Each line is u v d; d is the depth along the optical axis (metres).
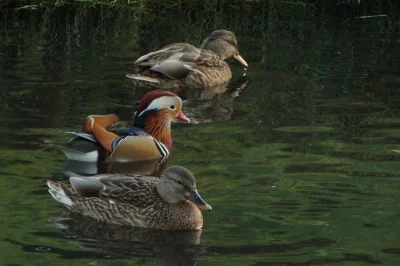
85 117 16.94
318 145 15.69
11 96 17.89
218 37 21.31
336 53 21.89
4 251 11.34
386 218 12.54
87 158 14.95
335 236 11.94
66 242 11.75
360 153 15.27
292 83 19.73
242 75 20.56
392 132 16.48
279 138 16.08
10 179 13.74
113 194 12.90
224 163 14.77
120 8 24.69
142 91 19.00
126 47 21.67
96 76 19.56
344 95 18.88
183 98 18.94
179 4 25.33
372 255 11.37
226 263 11.16
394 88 19.36
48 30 22.58
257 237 11.94
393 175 14.21
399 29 24.06
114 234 12.20
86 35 22.39
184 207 12.64
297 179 14.01
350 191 13.54
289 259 11.25
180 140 16.06
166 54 20.30
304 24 24.30
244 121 17.12
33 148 15.17
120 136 15.35
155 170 14.97
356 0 26.36
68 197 12.87
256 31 23.58
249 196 13.31
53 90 18.41
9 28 22.58
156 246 11.78
